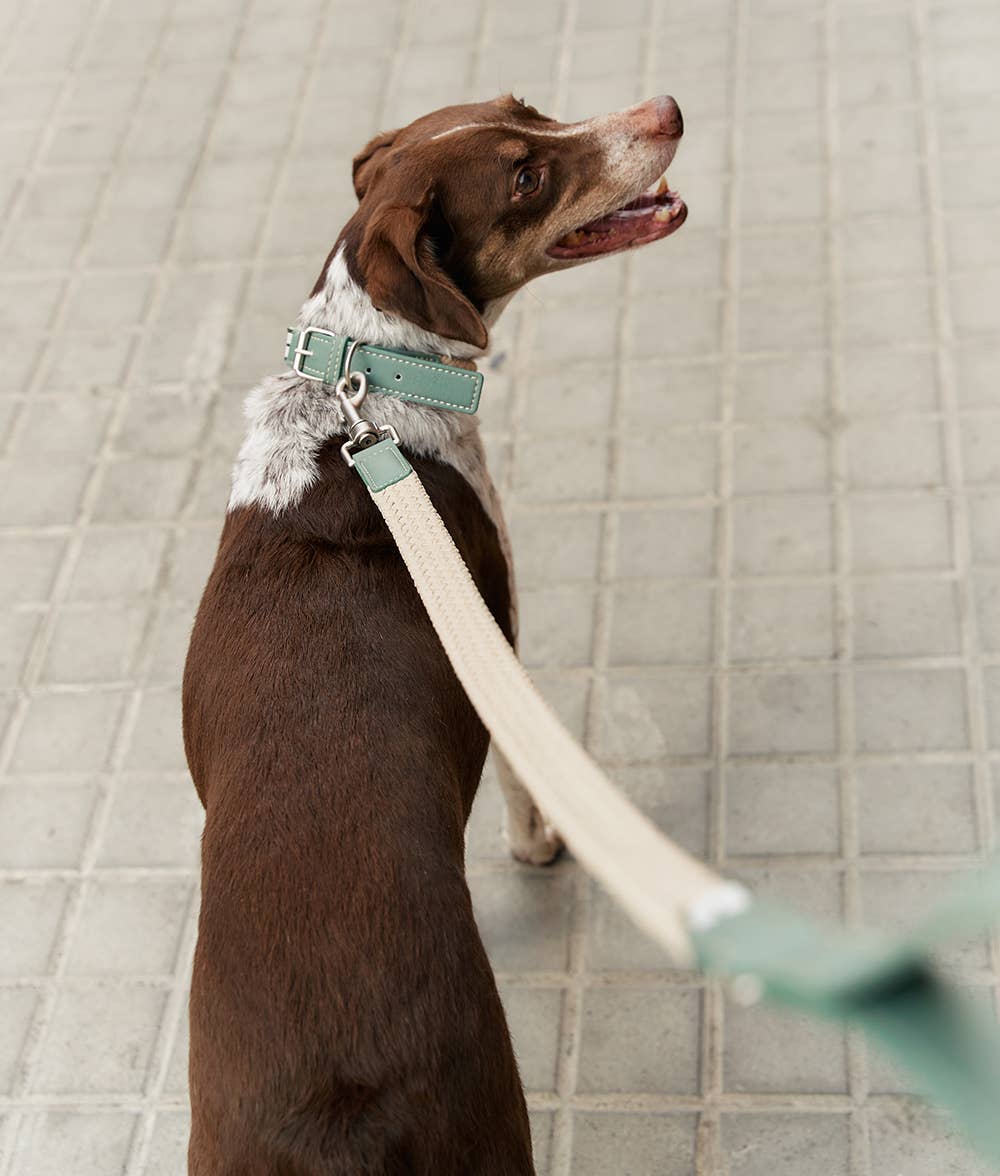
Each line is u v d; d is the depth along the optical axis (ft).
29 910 13.05
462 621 7.14
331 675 8.86
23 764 14.11
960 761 12.53
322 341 10.30
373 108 19.79
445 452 10.43
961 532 14.07
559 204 10.94
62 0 22.54
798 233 17.06
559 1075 11.35
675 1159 10.74
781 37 19.25
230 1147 7.54
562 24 20.20
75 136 20.47
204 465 16.28
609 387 16.06
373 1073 7.49
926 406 15.12
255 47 21.11
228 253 18.47
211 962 7.89
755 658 13.57
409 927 7.82
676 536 14.62
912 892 11.81
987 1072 2.79
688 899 3.82
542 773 5.34
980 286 16.05
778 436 15.23
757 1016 11.31
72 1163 11.48
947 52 18.51
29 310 18.34
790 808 12.52
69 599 15.34
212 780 8.84
